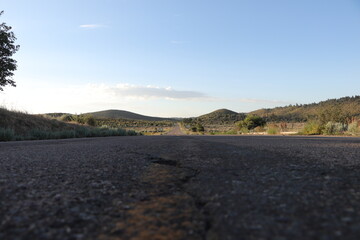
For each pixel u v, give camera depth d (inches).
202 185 120.3
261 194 102.4
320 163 168.7
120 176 142.5
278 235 66.3
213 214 83.3
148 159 206.7
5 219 80.1
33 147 334.0
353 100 3996.1
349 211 81.0
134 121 6648.6
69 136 768.3
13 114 816.3
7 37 769.6
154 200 100.0
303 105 5246.1
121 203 96.4
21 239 67.0
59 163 185.2
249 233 68.2
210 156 215.6
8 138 585.6
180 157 213.8
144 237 68.3
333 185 112.9
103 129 1072.2
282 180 124.3
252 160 187.8
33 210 88.2
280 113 5334.6
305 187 110.7
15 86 809.5
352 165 159.9
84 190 114.0
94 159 205.8
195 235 69.2
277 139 493.0
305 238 64.0
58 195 106.0
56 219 80.6
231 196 101.3
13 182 127.3
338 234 65.4
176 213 85.6
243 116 6958.7
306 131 989.2
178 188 117.0
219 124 6146.7
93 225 76.2
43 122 895.1
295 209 84.4
